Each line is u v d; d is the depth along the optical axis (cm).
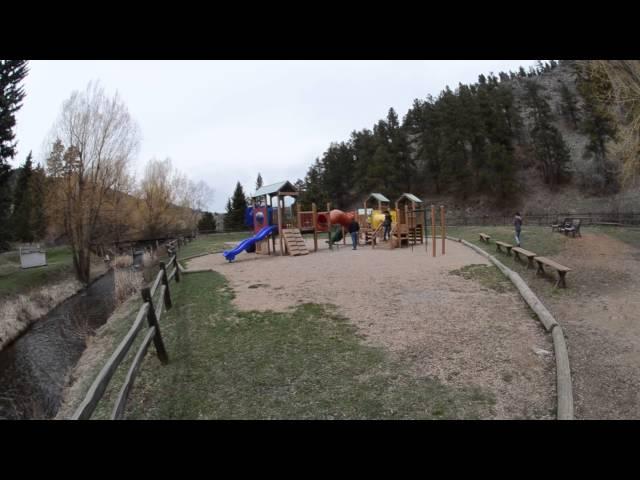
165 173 4194
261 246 1917
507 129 4928
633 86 1128
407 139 6206
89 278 2127
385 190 5112
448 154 4991
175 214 4612
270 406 420
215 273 1309
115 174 2342
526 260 1249
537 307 684
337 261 1464
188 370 518
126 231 3959
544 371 474
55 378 727
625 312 700
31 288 1731
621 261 1191
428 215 5038
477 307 740
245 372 501
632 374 467
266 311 768
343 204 6303
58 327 1193
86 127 2128
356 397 428
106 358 655
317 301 827
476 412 393
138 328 463
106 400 462
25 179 4191
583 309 735
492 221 4469
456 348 548
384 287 937
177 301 916
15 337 1141
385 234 2220
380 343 575
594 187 4453
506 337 583
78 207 2100
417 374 475
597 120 4216
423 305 766
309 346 575
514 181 4628
